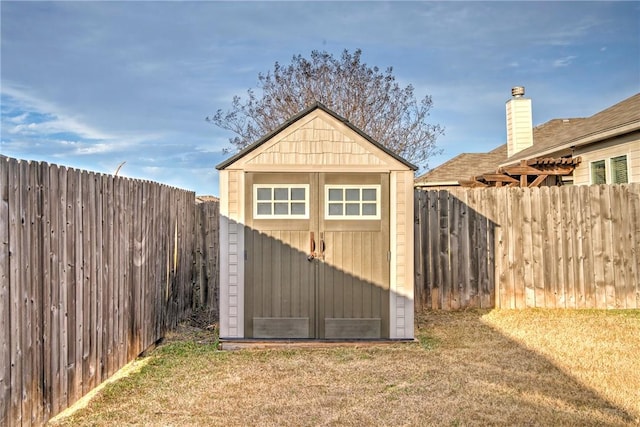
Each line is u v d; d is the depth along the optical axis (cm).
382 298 560
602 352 505
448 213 754
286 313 556
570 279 746
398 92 1639
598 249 743
